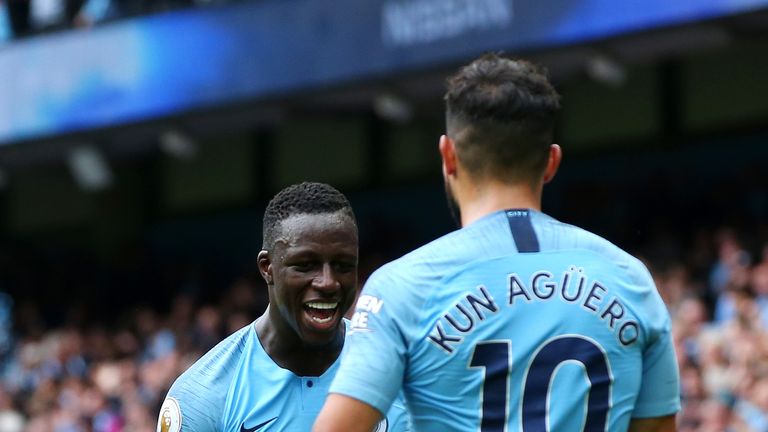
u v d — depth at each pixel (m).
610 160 44.84
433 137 48.19
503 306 9.48
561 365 9.41
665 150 43.84
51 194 55.75
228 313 41.88
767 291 31.02
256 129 42.88
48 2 43.84
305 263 11.16
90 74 42.84
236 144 52.44
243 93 40.19
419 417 9.55
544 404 9.37
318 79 38.94
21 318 49.59
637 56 36.38
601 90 45.06
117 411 38.50
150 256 51.00
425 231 48.47
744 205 38.09
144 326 44.09
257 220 51.81
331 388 9.50
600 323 9.52
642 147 44.28
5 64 44.31
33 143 43.94
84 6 43.38
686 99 43.62
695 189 42.28
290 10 39.53
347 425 9.30
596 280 9.62
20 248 55.31
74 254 53.22
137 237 53.22
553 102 9.90
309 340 11.35
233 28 40.50
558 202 45.50
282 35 39.69
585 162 45.31
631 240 39.09
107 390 39.41
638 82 44.38
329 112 42.78
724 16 32.94
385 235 45.03
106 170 44.31
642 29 34.06
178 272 48.69
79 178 45.03
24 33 44.00
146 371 38.66
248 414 11.73
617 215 40.00
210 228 52.78
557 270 9.60
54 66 43.38
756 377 27.78
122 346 43.59
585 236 9.84
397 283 9.56
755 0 32.50
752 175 38.47
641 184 42.78
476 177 9.87
